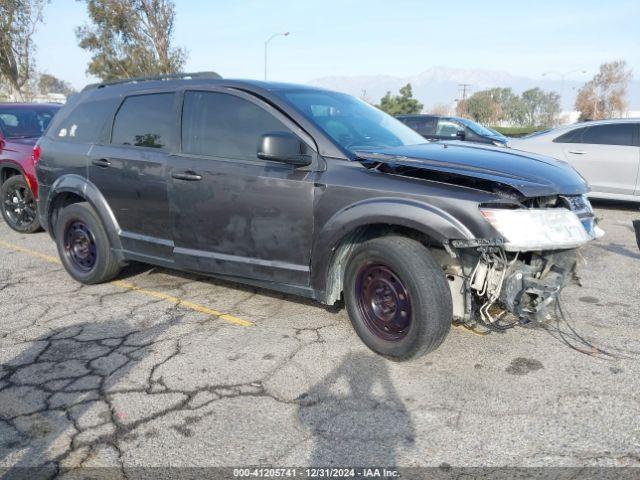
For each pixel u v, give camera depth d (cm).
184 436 281
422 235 351
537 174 334
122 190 469
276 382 332
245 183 390
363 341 366
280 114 387
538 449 264
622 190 873
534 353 363
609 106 6500
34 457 268
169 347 383
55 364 362
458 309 343
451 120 1177
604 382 324
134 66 2795
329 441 275
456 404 304
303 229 369
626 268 565
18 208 748
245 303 465
